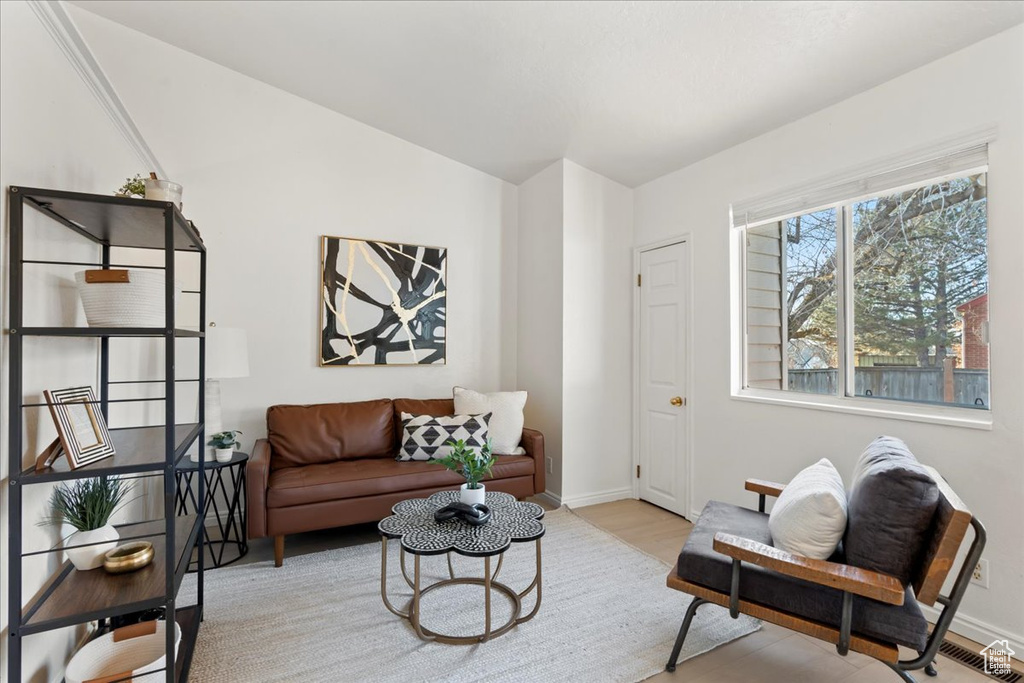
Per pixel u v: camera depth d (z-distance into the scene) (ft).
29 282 4.76
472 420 10.65
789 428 8.81
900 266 7.54
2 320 4.38
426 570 8.39
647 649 6.24
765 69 7.59
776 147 9.12
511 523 6.72
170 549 4.59
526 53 8.23
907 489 4.79
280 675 5.68
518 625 6.73
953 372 6.92
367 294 11.78
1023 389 5.97
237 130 10.55
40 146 5.03
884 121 7.46
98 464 4.53
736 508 7.36
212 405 9.08
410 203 12.37
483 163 12.80
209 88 10.27
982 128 6.32
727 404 10.02
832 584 4.74
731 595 5.42
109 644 5.29
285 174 11.02
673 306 11.42
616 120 9.80
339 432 10.41
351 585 7.84
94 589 4.72
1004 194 6.14
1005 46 6.14
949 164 6.72
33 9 4.84
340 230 11.57
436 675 5.70
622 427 12.51
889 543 4.83
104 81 6.42
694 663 5.99
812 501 5.30
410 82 9.72
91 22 9.16
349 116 11.63
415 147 12.44
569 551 9.20
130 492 7.82
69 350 5.74
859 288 8.09
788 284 9.19
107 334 4.45
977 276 6.66
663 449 11.65
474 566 8.55
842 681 5.68
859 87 7.64
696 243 10.79
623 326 12.56
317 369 11.35
